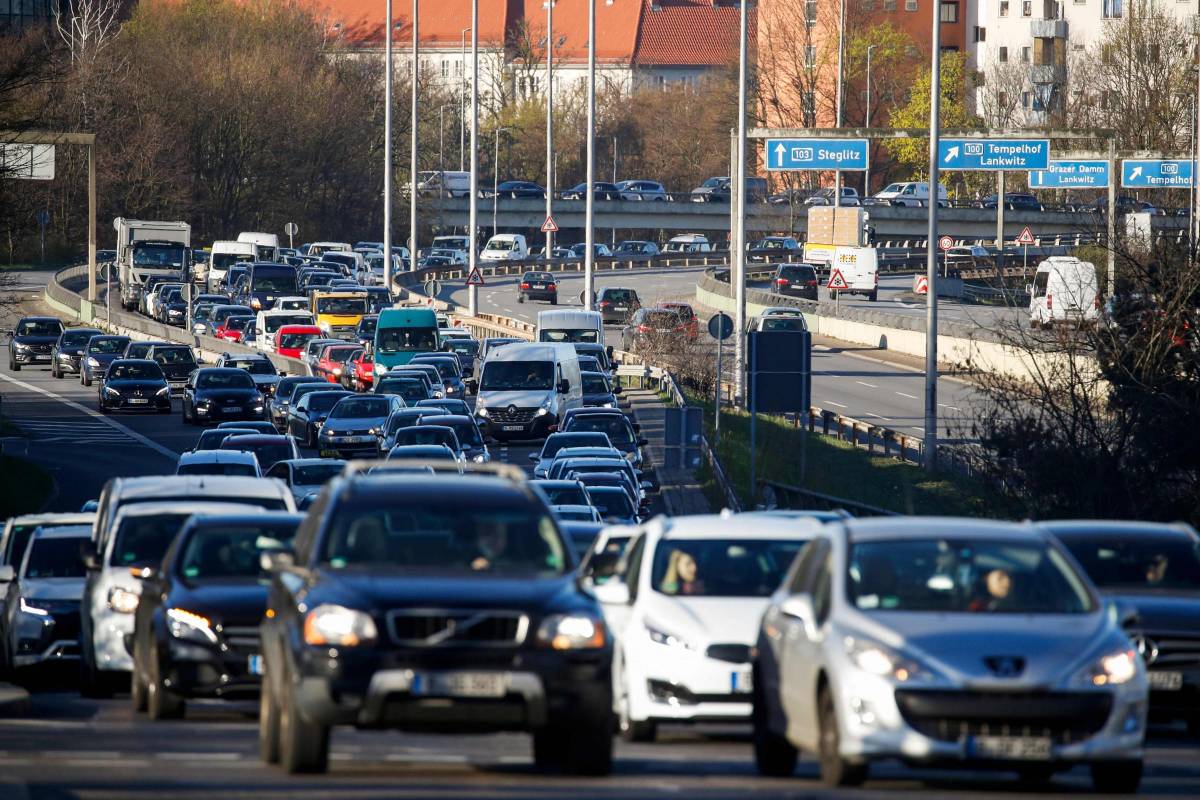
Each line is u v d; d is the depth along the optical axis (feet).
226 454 383.86
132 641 211.61
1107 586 191.42
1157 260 400.88
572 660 131.75
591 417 548.31
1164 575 193.26
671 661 175.32
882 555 138.21
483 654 130.21
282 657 136.77
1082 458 378.73
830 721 130.93
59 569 256.11
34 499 480.23
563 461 450.30
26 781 131.44
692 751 171.73
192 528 190.29
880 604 134.51
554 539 143.95
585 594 137.28
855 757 126.93
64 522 270.67
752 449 433.48
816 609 138.00
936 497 484.33
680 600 179.63
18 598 248.11
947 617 131.75
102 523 230.27
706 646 174.91
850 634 130.00
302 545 146.10
